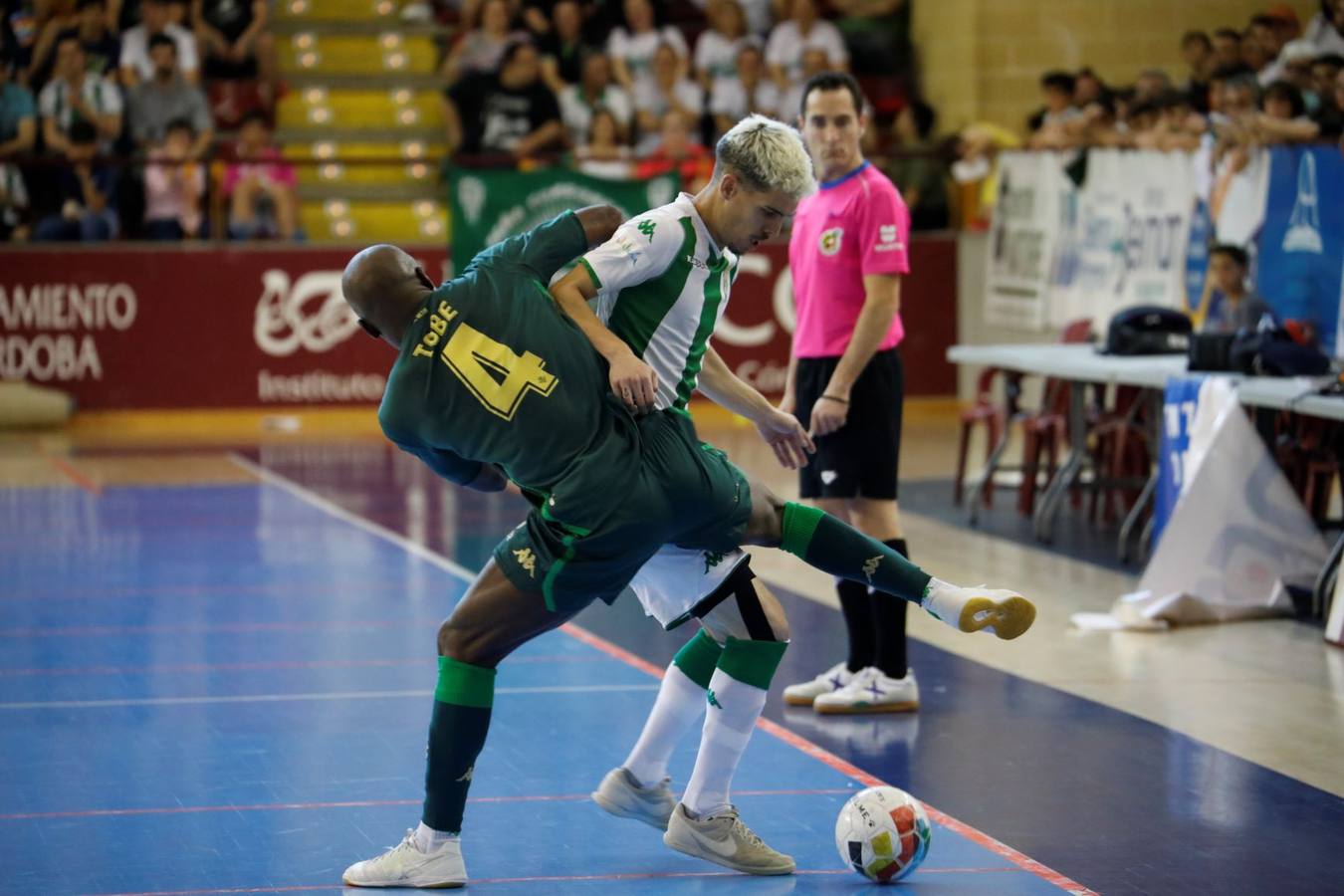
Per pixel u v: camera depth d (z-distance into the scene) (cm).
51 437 2639
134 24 2978
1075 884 755
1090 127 2473
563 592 712
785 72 3083
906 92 3177
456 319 714
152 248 2728
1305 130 2017
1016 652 1270
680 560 755
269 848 796
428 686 1146
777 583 1555
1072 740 1015
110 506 1980
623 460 705
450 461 746
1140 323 1772
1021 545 1738
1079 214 2380
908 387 2900
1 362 2695
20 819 845
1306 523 1416
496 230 2697
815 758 967
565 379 706
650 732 797
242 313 2762
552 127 2900
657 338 748
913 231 2886
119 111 2811
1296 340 1525
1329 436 1599
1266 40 2503
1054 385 1919
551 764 950
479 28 3105
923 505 2012
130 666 1205
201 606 1422
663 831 820
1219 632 1340
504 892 739
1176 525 1395
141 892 734
